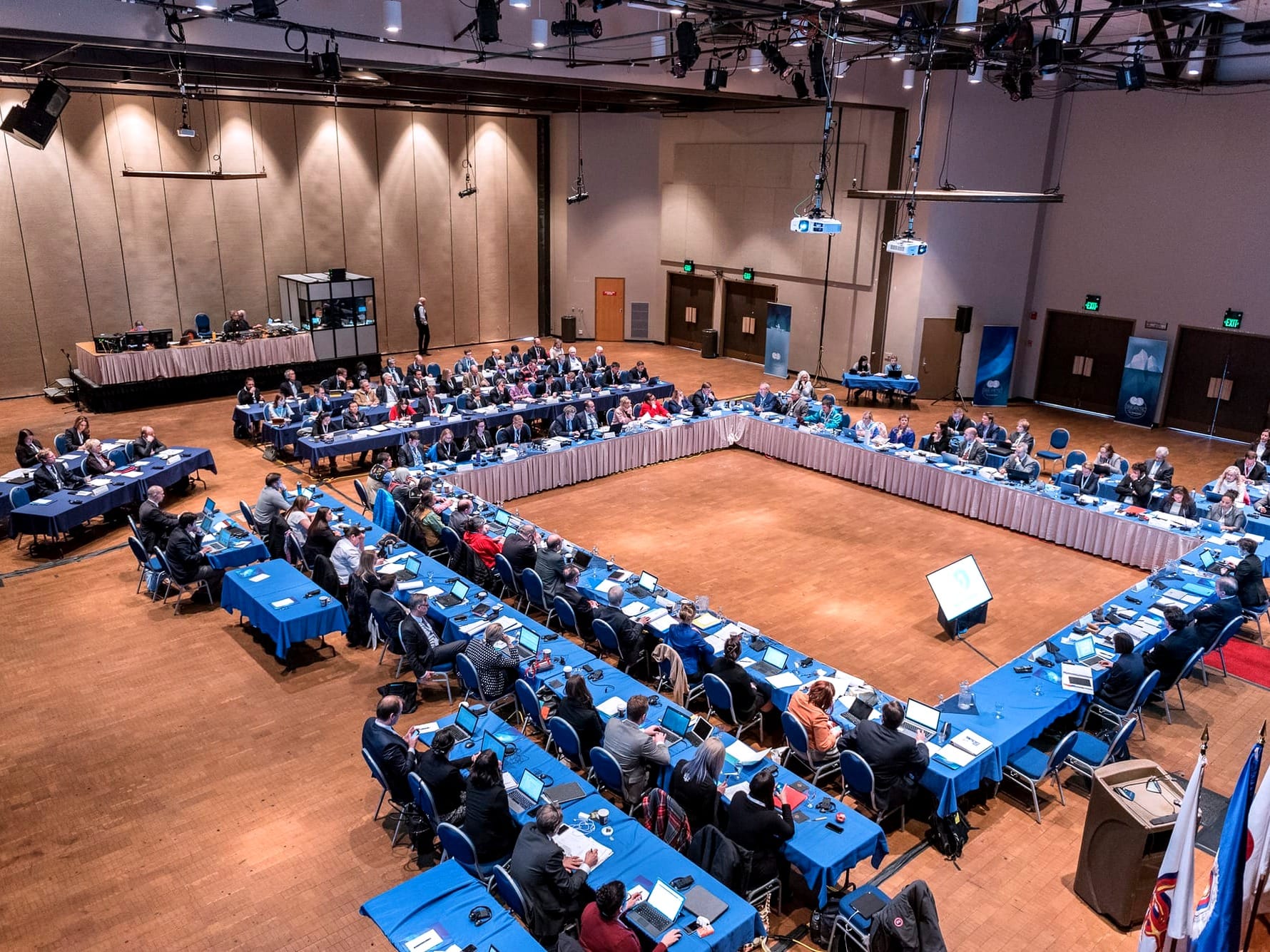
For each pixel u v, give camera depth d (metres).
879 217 23.55
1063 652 9.96
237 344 22.25
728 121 26.45
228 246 24.05
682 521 15.88
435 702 10.35
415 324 27.92
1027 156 23.00
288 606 10.61
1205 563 12.38
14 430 19.34
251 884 7.58
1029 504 15.51
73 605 12.40
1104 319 23.06
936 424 21.91
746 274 26.98
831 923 6.95
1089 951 7.06
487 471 16.06
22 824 8.23
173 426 19.95
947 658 11.39
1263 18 17.06
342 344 24.11
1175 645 9.95
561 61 15.49
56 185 21.31
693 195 27.92
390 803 8.61
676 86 17.83
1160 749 9.75
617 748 7.75
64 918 7.19
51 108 14.04
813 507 16.73
